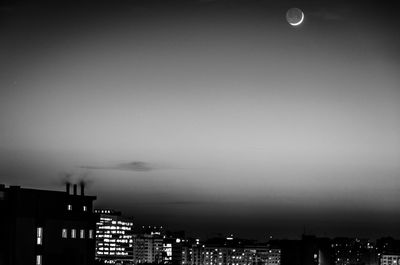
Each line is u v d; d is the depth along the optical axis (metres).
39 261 170.75
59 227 176.38
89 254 183.50
